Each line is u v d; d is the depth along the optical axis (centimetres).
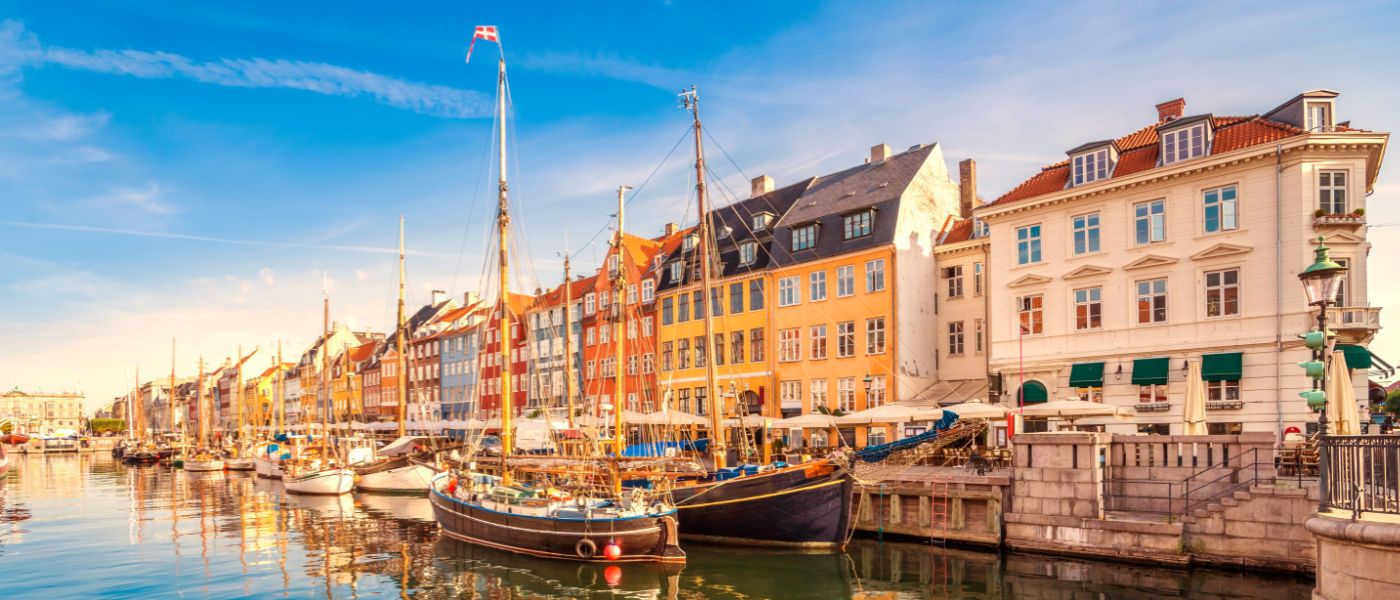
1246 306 3186
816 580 2286
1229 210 3275
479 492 2919
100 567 2622
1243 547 2141
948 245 4556
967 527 2627
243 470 7212
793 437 4856
